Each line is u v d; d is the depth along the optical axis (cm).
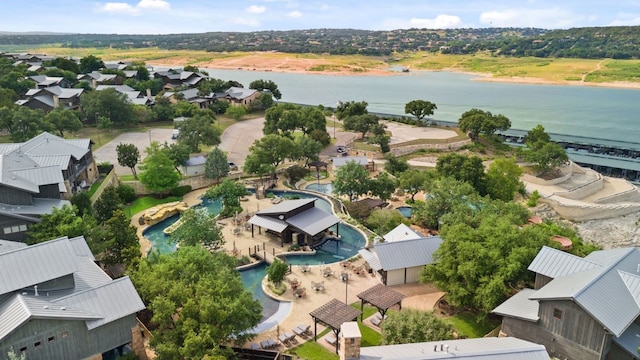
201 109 15862
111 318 4028
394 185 9350
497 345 3597
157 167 9050
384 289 5238
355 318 4712
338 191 8988
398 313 4484
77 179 8181
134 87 18800
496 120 14625
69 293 4194
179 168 10681
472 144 14425
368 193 9619
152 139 13088
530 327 4297
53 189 6794
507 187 9900
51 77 17350
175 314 4572
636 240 9394
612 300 4019
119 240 6022
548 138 13575
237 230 7756
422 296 5694
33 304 3856
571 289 4078
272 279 5884
